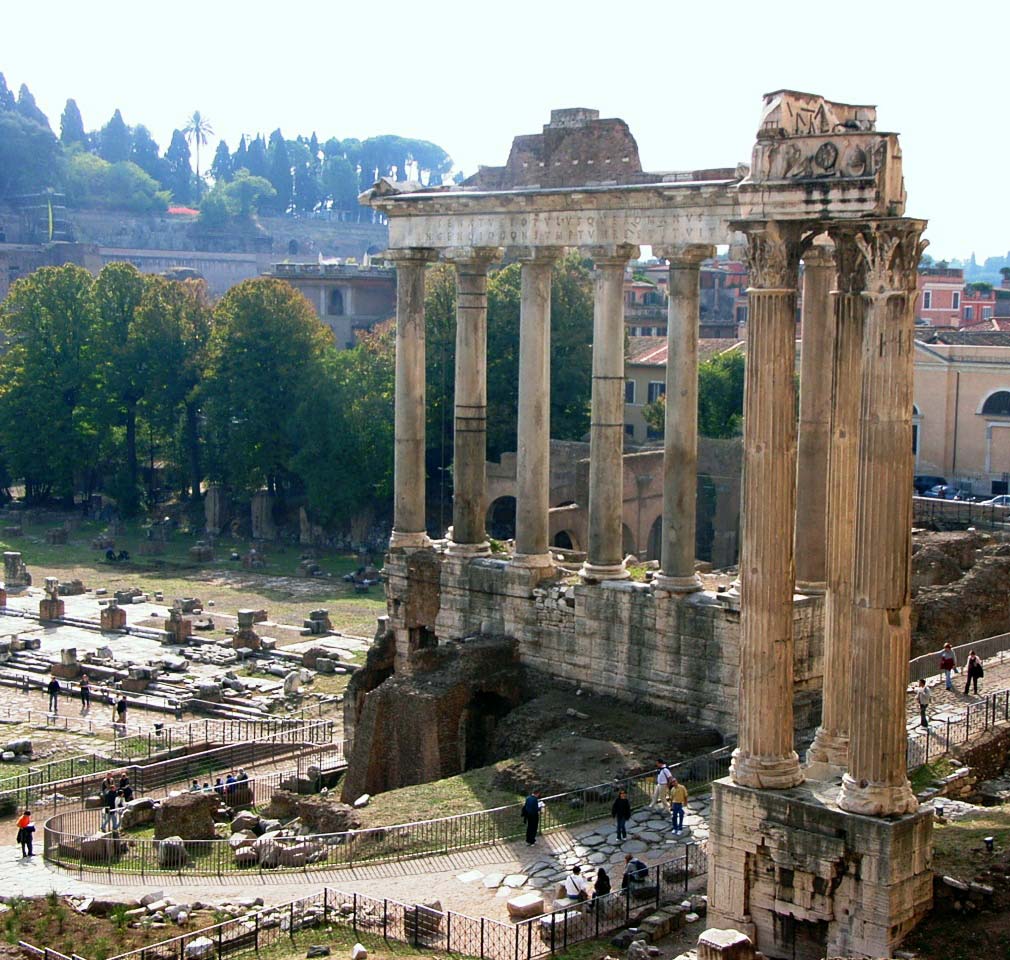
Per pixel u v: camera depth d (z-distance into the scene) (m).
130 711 78.81
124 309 142.75
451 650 58.75
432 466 122.06
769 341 35.41
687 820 46.44
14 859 52.75
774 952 36.34
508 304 115.31
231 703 78.56
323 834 48.88
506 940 38.72
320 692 80.75
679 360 53.75
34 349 142.38
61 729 75.06
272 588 109.50
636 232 54.12
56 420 141.38
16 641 91.81
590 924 39.06
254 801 59.72
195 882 47.38
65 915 43.75
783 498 35.81
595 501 56.78
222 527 134.50
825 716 38.66
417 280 62.19
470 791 50.31
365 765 56.47
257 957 39.59
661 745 51.59
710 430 122.19
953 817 39.81
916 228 33.59
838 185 34.03
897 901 34.41
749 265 35.66
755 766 36.66
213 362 131.12
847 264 36.59
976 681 50.16
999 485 110.31
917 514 78.94
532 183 58.44
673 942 38.00
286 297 128.50
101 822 56.66
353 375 122.19
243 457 127.81
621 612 55.62
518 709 56.19
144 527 136.00
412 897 42.56
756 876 36.59
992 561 60.12
